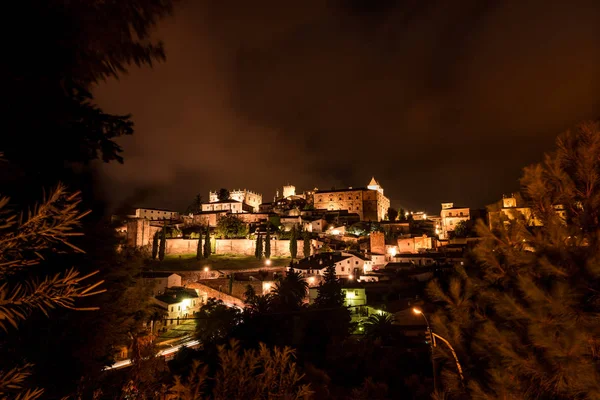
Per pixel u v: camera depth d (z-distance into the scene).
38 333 6.37
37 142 3.97
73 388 7.07
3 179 3.63
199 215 124.81
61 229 3.13
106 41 3.70
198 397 7.64
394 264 78.81
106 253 8.16
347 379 24.75
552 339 5.70
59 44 3.58
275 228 115.88
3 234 2.92
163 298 56.78
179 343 45.09
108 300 9.24
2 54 3.35
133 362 8.71
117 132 4.66
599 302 6.11
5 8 3.29
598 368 5.40
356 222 134.12
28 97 3.57
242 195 157.62
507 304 6.91
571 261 6.49
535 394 6.44
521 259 7.32
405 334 37.53
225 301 61.50
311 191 175.75
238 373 8.16
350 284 59.66
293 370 8.28
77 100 4.07
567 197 7.50
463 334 8.48
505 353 6.57
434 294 9.04
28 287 3.17
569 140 7.66
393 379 22.53
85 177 5.06
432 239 104.69
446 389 8.52
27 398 3.38
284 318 38.88
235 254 100.06
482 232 8.34
